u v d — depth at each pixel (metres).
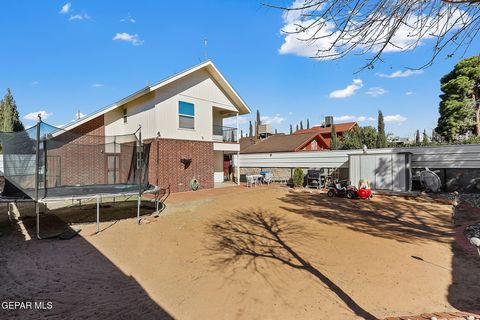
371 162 15.31
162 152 14.54
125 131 16.42
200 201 12.62
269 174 20.17
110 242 6.92
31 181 9.55
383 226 8.27
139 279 4.79
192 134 16.27
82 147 14.63
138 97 15.11
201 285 4.53
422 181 14.26
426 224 8.41
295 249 6.27
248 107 19.91
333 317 3.51
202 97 16.98
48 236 7.39
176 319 3.55
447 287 4.27
